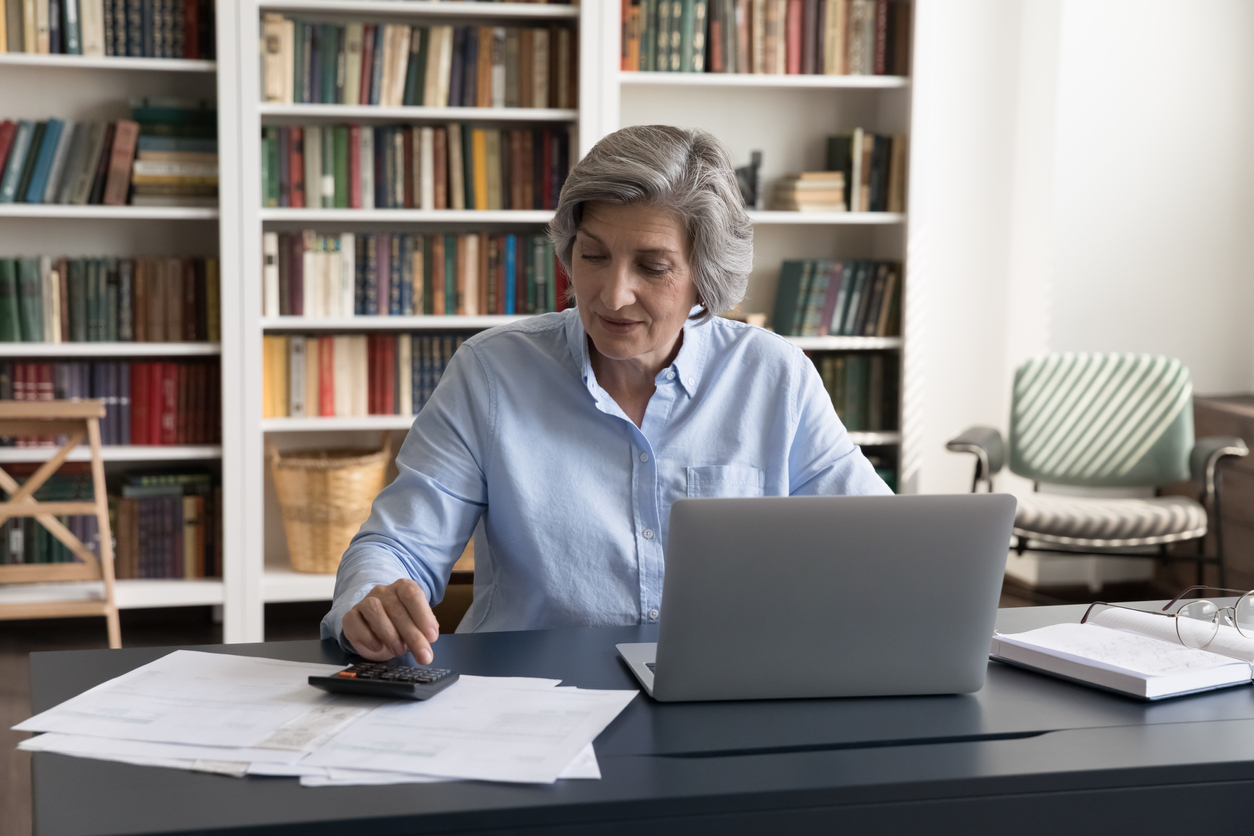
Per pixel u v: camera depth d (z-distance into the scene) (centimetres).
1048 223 397
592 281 135
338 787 86
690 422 153
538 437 148
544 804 84
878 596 106
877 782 90
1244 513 362
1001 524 107
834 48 363
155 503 345
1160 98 402
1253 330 415
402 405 357
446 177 350
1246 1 404
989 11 405
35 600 326
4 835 212
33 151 332
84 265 335
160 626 362
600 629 132
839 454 158
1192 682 113
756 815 88
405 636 114
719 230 135
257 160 331
